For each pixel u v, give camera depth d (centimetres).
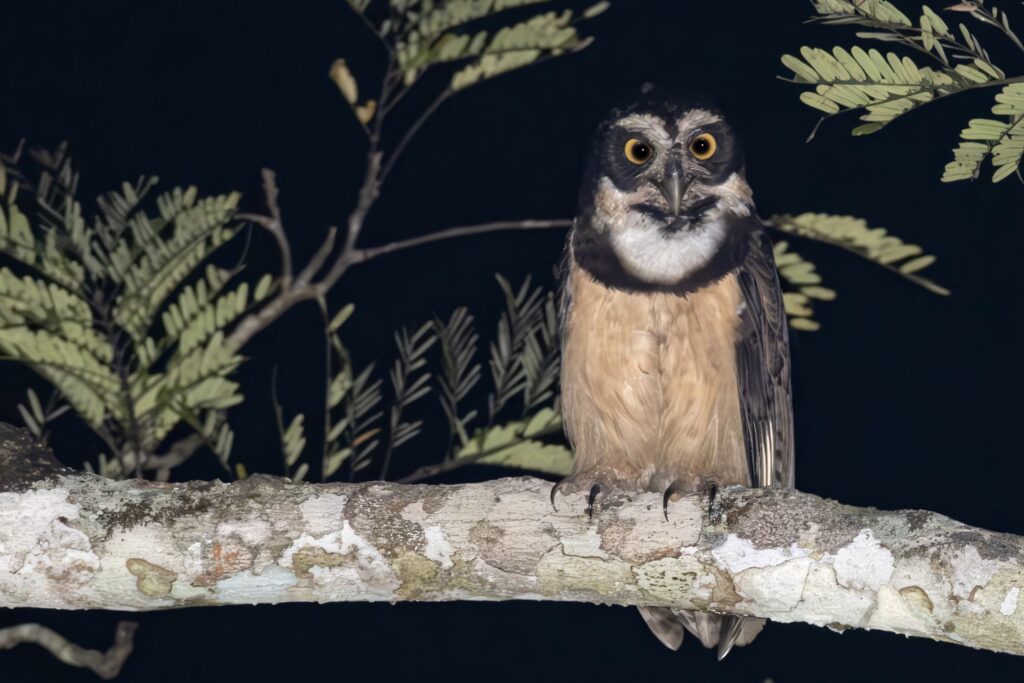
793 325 1184
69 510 810
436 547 820
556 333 1142
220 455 1078
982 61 767
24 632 1124
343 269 1191
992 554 752
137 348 1019
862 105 767
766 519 798
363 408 1133
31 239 1004
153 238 1018
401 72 1203
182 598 817
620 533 815
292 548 816
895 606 765
